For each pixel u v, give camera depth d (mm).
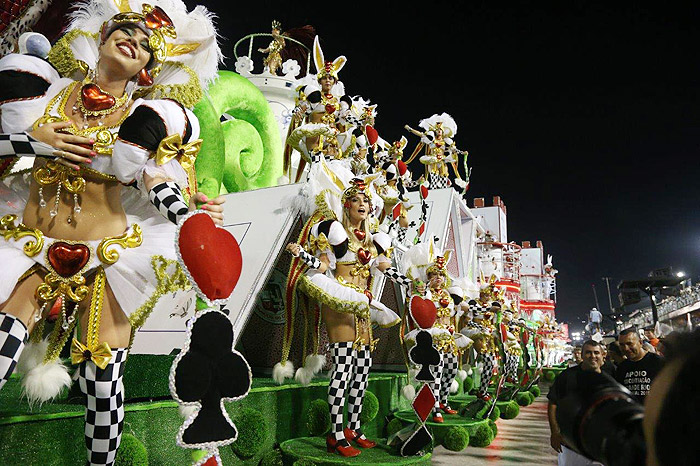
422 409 4066
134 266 2115
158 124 2076
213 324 1838
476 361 10469
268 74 9344
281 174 8117
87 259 2061
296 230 5133
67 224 2131
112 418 2066
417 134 11938
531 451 6066
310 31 9766
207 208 2062
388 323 4668
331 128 5883
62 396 2830
